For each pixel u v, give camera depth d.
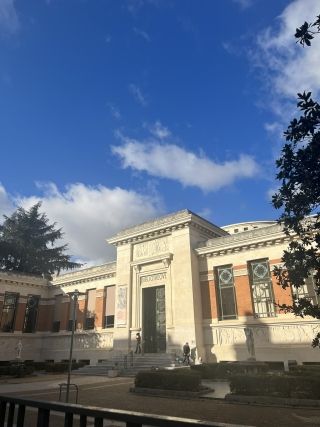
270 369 23.77
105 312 35.84
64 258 58.69
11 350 38.09
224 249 28.67
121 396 15.36
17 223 56.38
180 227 31.12
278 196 6.04
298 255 6.12
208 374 20.62
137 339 29.58
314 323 23.22
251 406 12.70
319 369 16.83
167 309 29.58
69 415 3.22
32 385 20.22
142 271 32.66
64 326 39.03
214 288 28.62
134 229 34.31
